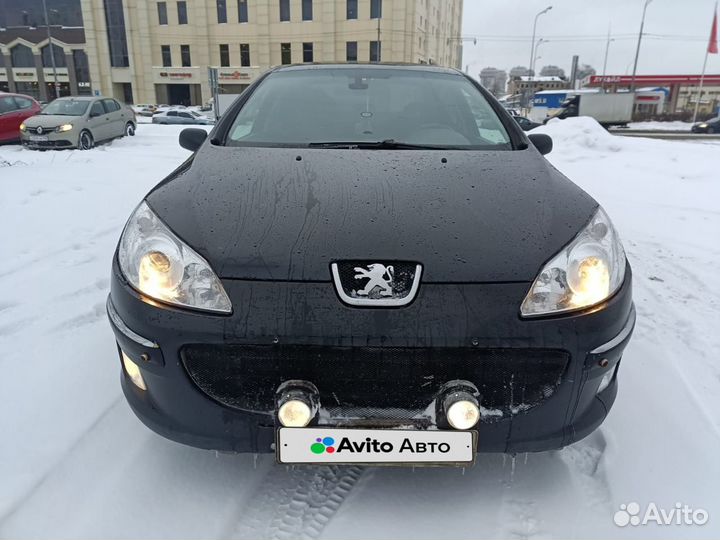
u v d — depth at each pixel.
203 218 1.63
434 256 1.50
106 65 47.62
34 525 1.57
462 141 2.35
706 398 2.24
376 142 2.32
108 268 3.74
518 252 1.53
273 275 1.47
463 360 1.45
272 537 1.56
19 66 51.06
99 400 2.16
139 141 13.69
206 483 1.75
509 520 1.62
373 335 1.42
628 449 1.90
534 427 1.53
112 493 1.69
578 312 1.49
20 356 2.50
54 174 7.48
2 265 3.76
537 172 1.96
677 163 8.80
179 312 1.48
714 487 1.74
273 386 1.49
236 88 46.66
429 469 1.82
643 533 1.57
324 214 1.63
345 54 44.16
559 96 38.16
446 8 59.38
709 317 3.10
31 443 1.90
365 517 1.62
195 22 45.69
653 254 4.34
